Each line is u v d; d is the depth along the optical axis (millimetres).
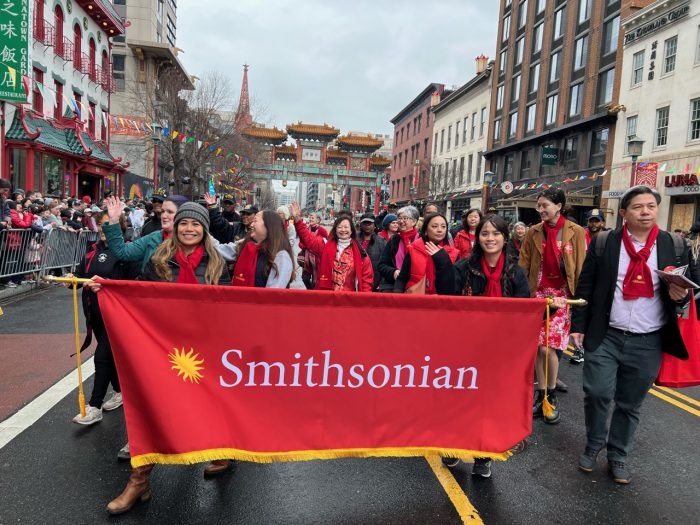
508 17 34531
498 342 3184
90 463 3496
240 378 2971
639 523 3027
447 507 3129
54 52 20297
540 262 5016
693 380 3469
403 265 4520
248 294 2938
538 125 30203
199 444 2840
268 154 63531
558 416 4652
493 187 34375
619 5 23469
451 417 3170
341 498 3199
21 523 2803
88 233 12430
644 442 4246
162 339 2889
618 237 3506
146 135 31797
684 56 19172
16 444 3740
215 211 6996
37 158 18781
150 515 2934
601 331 3504
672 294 3230
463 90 39688
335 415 3059
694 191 18094
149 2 38906
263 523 2898
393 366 3096
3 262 8820
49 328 7180
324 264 5629
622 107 22422
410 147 53656
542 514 3090
